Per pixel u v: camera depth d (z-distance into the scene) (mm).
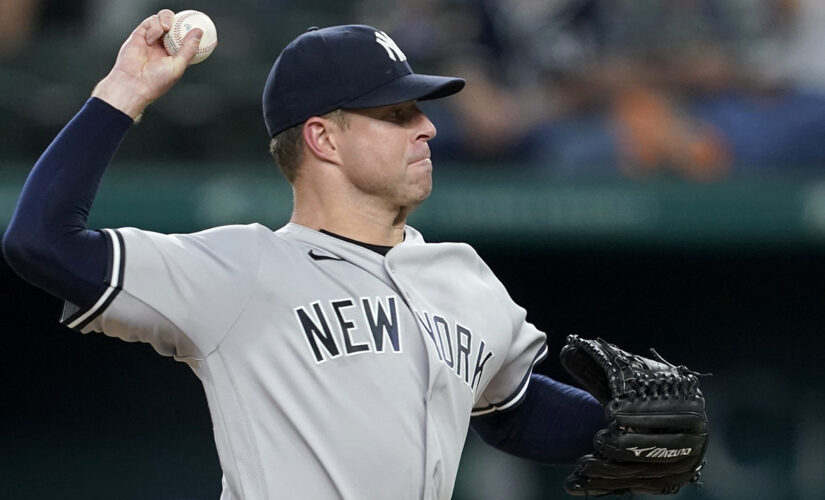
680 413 11820
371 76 11062
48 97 28906
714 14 31953
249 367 10523
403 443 10539
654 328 31359
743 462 30062
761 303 30906
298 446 10453
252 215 25016
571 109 30938
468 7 30812
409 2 31188
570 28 31250
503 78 30812
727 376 30906
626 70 31172
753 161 30609
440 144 30312
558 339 31547
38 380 30031
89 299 10172
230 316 10508
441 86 11086
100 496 29750
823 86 31406
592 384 12344
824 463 30016
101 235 10266
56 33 30156
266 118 11672
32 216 9945
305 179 11414
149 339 10648
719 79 31234
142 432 29859
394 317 10914
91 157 10211
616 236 25844
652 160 30344
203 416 29859
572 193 25812
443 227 25688
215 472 29656
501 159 30500
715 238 25766
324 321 10633
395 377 10672
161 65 10562
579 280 31312
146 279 10281
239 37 30297
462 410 11109
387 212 11352
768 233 25672
